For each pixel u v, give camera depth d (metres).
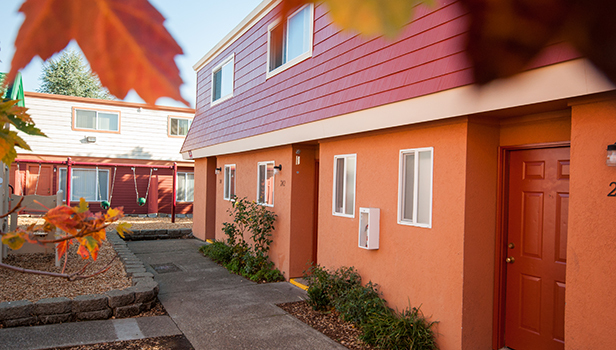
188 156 14.18
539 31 0.29
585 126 3.48
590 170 3.46
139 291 5.96
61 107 17.72
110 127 18.66
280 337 5.14
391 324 4.78
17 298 5.89
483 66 0.32
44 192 17.55
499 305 4.73
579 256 3.54
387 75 5.22
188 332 5.27
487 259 4.68
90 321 5.51
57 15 0.28
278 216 8.37
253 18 9.50
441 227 4.77
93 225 0.80
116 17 0.28
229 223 10.03
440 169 4.80
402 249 5.31
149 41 0.28
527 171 4.66
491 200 4.71
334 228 6.72
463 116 4.50
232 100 10.77
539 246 4.53
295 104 7.39
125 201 18.97
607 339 3.35
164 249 11.45
